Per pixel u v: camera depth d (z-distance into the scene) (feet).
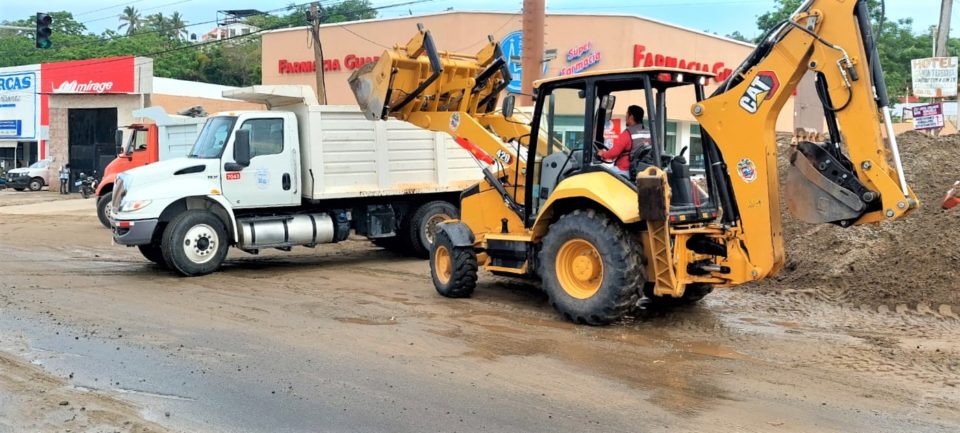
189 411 18.84
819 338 25.75
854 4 23.49
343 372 21.99
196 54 222.28
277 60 102.47
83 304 31.14
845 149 25.80
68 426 17.72
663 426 17.88
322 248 50.96
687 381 21.12
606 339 25.63
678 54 91.45
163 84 137.69
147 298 32.68
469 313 29.66
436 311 30.04
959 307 28.60
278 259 45.80
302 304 31.55
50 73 134.41
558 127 30.14
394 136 43.65
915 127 49.06
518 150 32.22
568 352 24.00
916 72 52.11
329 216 42.34
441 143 45.29
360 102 36.17
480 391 20.35
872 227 36.65
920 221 35.68
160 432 17.43
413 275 39.37
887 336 25.91
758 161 25.31
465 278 32.17
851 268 33.76
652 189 24.91
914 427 17.74
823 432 17.47
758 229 25.46
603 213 27.02
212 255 38.91
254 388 20.57
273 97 41.88
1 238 56.75
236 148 38.93
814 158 24.94
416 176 44.65
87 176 108.99
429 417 18.49
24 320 28.04
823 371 21.97
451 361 23.04
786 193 25.72
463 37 87.61
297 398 19.81
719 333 26.48
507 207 32.01
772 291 33.04
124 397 19.79
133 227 37.27
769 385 20.74
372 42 94.32
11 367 22.21
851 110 23.73
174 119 64.39
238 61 223.10
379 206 44.50
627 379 21.30
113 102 123.03
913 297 29.91
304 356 23.61
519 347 24.61
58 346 24.57
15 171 129.29
